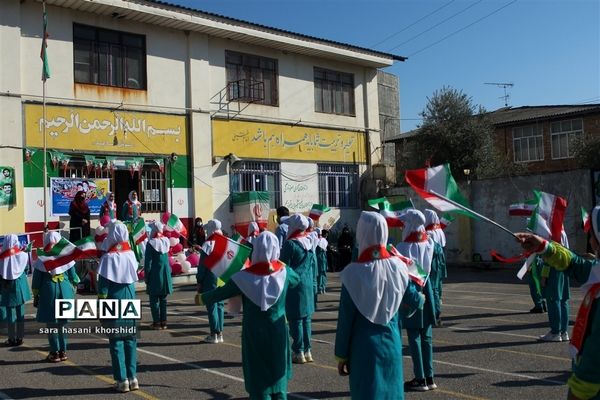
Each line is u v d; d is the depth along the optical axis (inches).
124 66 820.0
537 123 1406.3
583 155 1248.8
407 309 197.0
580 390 138.9
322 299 611.8
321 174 1057.5
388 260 184.5
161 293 447.8
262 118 970.7
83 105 772.6
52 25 753.0
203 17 862.5
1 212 700.0
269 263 214.8
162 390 285.3
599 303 139.3
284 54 1010.1
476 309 531.2
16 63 719.7
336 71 1093.1
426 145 1279.5
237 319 496.7
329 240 1029.2
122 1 778.2
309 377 304.0
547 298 384.8
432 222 393.1
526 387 278.4
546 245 164.7
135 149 818.2
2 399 275.7
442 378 296.7
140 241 462.0
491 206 942.4
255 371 211.5
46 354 370.6
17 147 715.4
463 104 1275.8
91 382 303.1
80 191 721.0
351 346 182.2
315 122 1048.2
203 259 391.5
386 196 1067.3
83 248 345.4
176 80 866.8
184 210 864.9
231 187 922.7
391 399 176.4
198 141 881.5
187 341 406.3
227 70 935.7
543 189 878.4
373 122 1142.3
